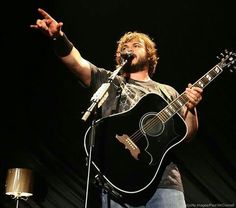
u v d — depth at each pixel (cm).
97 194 250
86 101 437
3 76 452
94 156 195
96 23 416
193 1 393
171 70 396
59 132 440
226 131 382
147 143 199
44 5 425
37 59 447
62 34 198
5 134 452
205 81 220
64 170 437
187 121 212
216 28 386
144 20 405
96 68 213
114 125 202
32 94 448
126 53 220
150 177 192
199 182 388
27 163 445
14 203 452
